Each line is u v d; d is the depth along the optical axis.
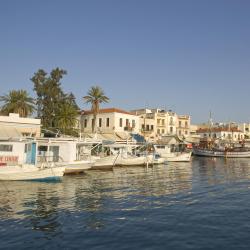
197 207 21.86
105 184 32.25
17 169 31.55
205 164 63.38
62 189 28.44
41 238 15.10
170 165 58.94
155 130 88.00
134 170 47.84
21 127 47.47
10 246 14.08
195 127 137.00
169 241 14.72
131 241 14.73
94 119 70.56
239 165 61.44
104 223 17.64
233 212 20.39
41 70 71.31
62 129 63.19
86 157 43.41
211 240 14.87
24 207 21.17
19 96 58.66
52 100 70.12
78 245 14.22
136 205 22.33
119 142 54.19
